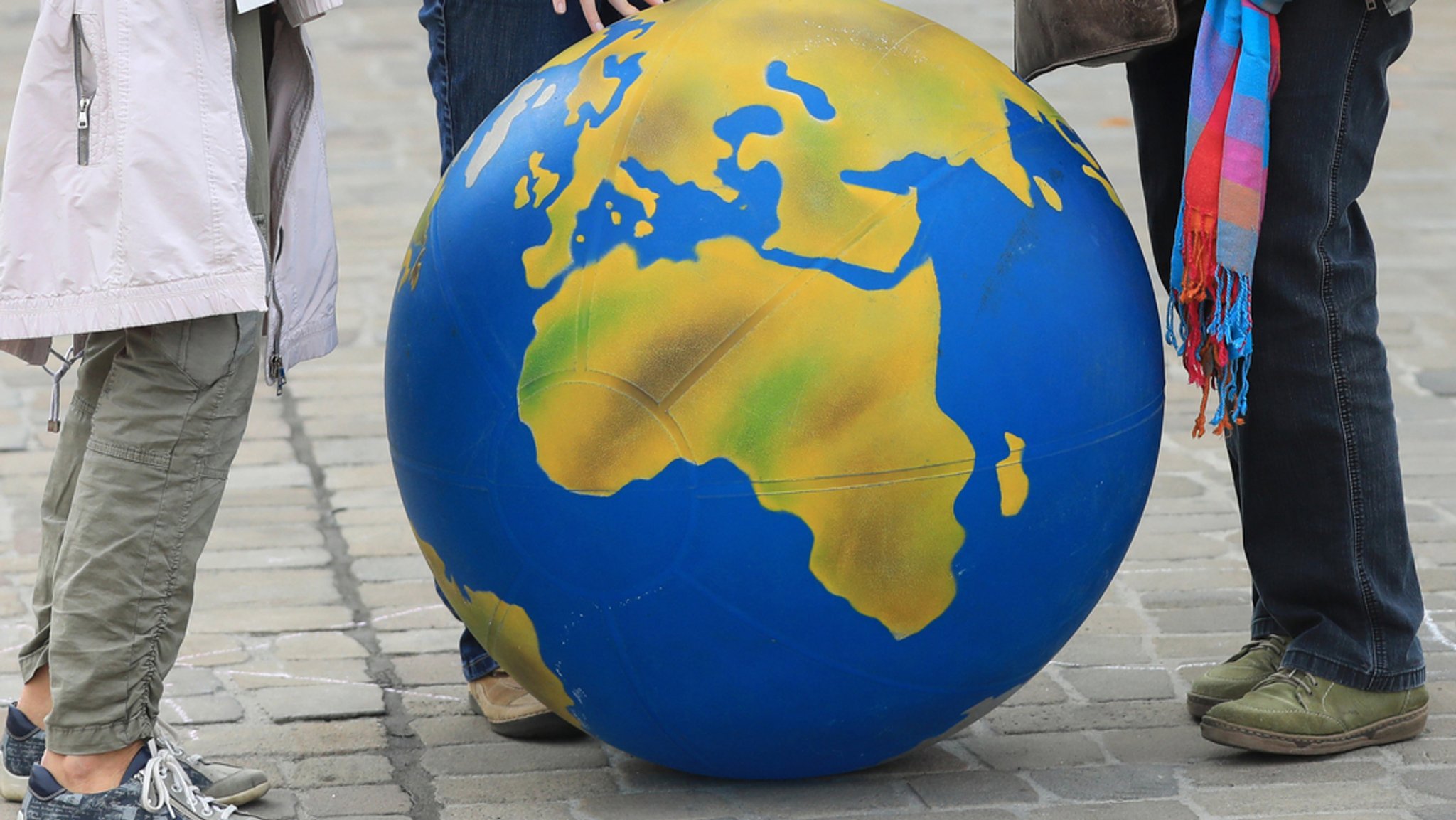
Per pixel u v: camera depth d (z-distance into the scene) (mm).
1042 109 5500
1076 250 5195
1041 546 5152
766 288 4859
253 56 5285
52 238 5066
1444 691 6719
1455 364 11523
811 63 5168
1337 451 5988
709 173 4973
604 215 5016
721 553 4930
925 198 4988
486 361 5145
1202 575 8156
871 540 4934
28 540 8531
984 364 4938
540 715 6336
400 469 5590
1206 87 5715
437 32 6680
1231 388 5824
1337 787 5828
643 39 5379
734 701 5242
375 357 11883
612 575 5047
